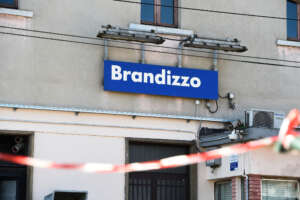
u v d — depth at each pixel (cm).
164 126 1283
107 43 1257
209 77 1316
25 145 1192
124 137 1246
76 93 1220
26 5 1214
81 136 1213
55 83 1209
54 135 1195
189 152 1304
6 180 1184
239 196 1195
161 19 1331
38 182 1166
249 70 1371
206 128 1298
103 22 1264
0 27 1188
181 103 1302
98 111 1221
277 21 1419
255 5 1404
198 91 1302
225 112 1333
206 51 1338
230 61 1359
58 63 1218
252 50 1382
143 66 1266
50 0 1234
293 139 314
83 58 1238
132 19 1287
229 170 1216
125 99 1258
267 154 1180
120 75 1246
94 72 1241
